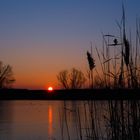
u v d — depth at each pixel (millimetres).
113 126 5949
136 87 5629
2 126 22750
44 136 17281
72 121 21359
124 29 5418
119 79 5773
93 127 6605
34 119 28062
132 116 5660
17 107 47094
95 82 6457
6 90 72375
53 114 33125
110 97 6016
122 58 5668
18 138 17156
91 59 5961
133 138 5645
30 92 75250
